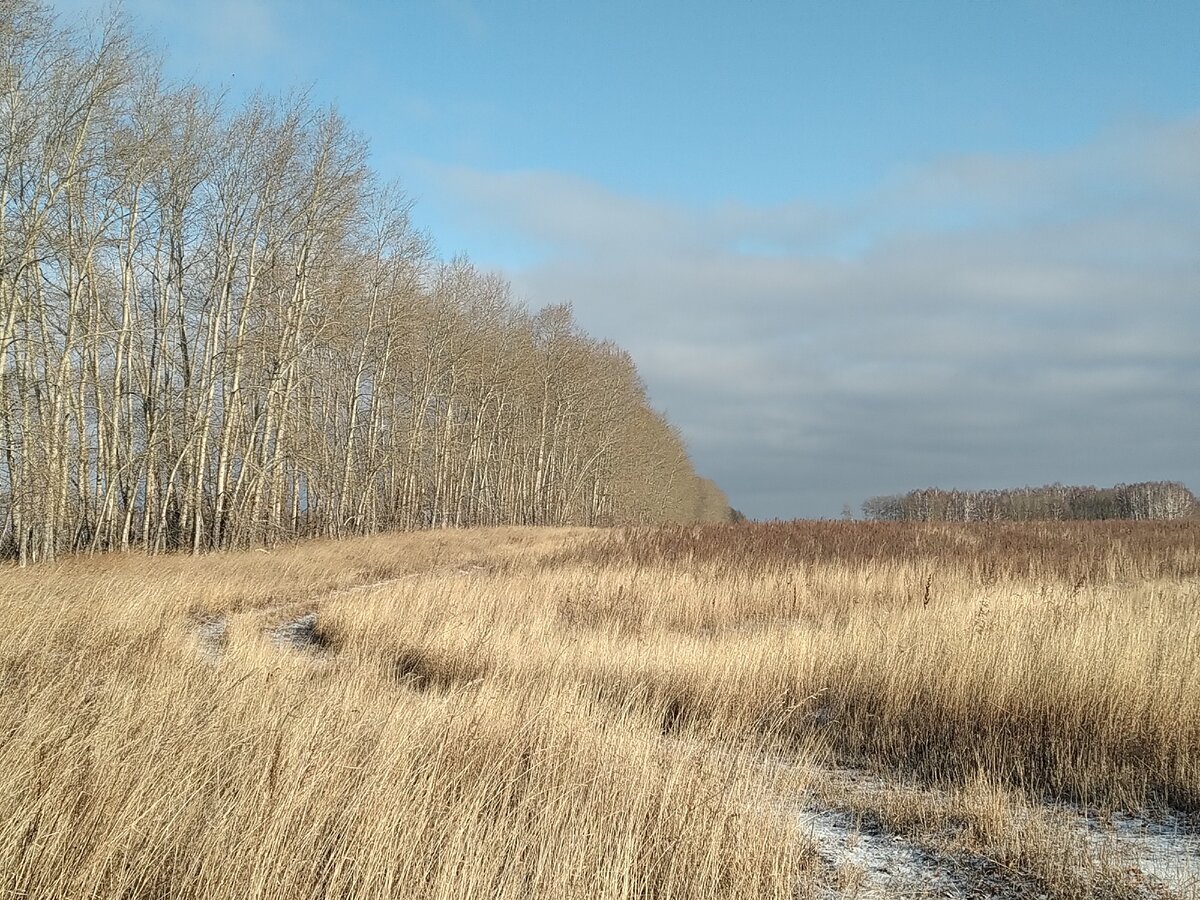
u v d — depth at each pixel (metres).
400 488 40.34
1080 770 5.43
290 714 4.76
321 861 3.53
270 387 24.44
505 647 9.11
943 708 6.56
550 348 51.72
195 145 21.97
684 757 5.14
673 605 12.65
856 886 3.96
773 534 23.72
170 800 3.61
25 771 3.64
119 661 6.57
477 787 4.29
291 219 24.53
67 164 17.38
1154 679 5.82
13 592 8.93
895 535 23.55
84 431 19.92
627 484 63.03
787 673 7.89
